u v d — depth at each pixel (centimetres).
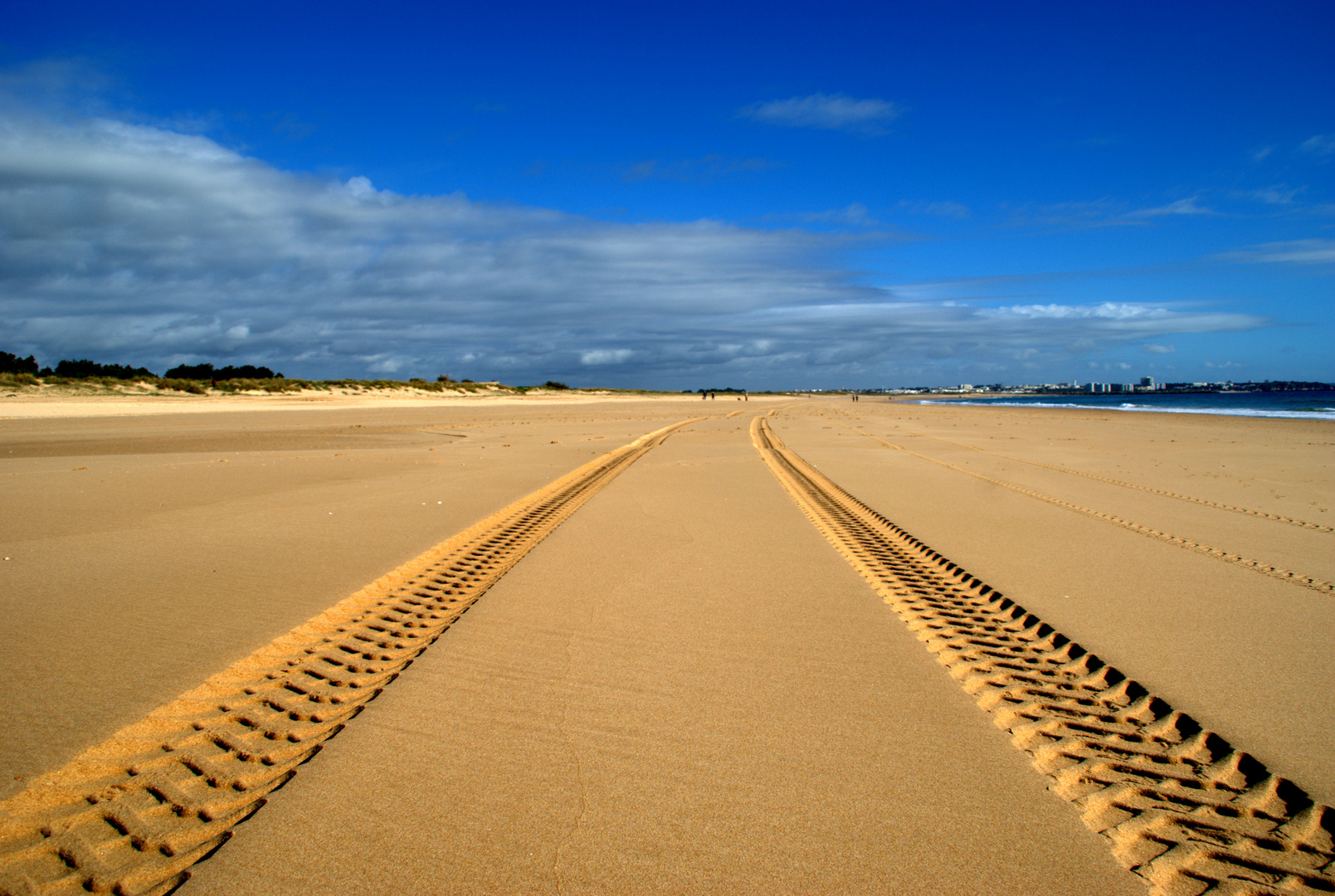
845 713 338
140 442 1666
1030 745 311
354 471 1162
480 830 247
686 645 421
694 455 1542
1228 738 316
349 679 368
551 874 226
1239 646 421
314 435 1972
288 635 421
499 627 446
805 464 1366
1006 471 1248
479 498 914
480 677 373
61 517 750
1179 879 228
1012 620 472
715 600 508
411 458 1378
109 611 457
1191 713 338
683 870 229
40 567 559
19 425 2198
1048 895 221
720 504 898
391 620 456
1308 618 470
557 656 402
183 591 501
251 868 226
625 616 471
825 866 232
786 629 451
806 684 371
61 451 1438
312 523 742
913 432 2311
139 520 739
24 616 445
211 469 1160
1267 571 587
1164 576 571
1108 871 231
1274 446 1731
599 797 268
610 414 3719
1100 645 423
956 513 845
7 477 1035
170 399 3806
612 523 775
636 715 334
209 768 280
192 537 668
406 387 5944
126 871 223
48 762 281
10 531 683
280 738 305
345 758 291
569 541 684
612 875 226
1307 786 279
